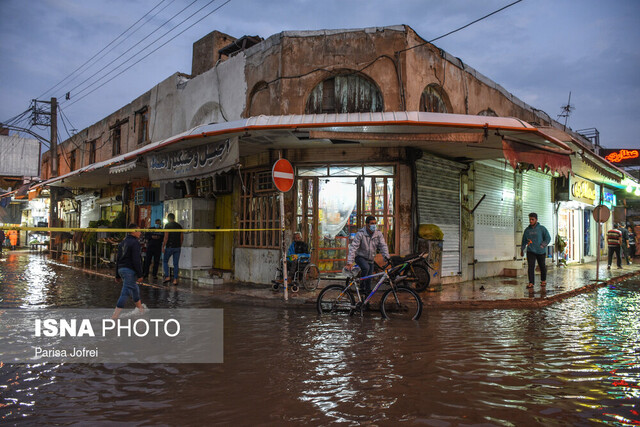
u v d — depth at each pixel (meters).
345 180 10.99
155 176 12.02
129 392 4.10
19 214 37.25
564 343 5.91
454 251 12.16
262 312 8.18
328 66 10.81
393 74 10.64
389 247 10.74
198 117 13.81
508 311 8.39
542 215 17.22
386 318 7.62
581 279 13.20
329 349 5.59
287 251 10.41
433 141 9.45
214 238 13.42
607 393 4.08
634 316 7.88
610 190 23.77
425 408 3.73
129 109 18.08
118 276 7.70
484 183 13.63
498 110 14.43
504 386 4.25
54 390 4.15
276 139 9.87
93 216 22.17
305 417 3.55
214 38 15.44
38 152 33.28
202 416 3.58
